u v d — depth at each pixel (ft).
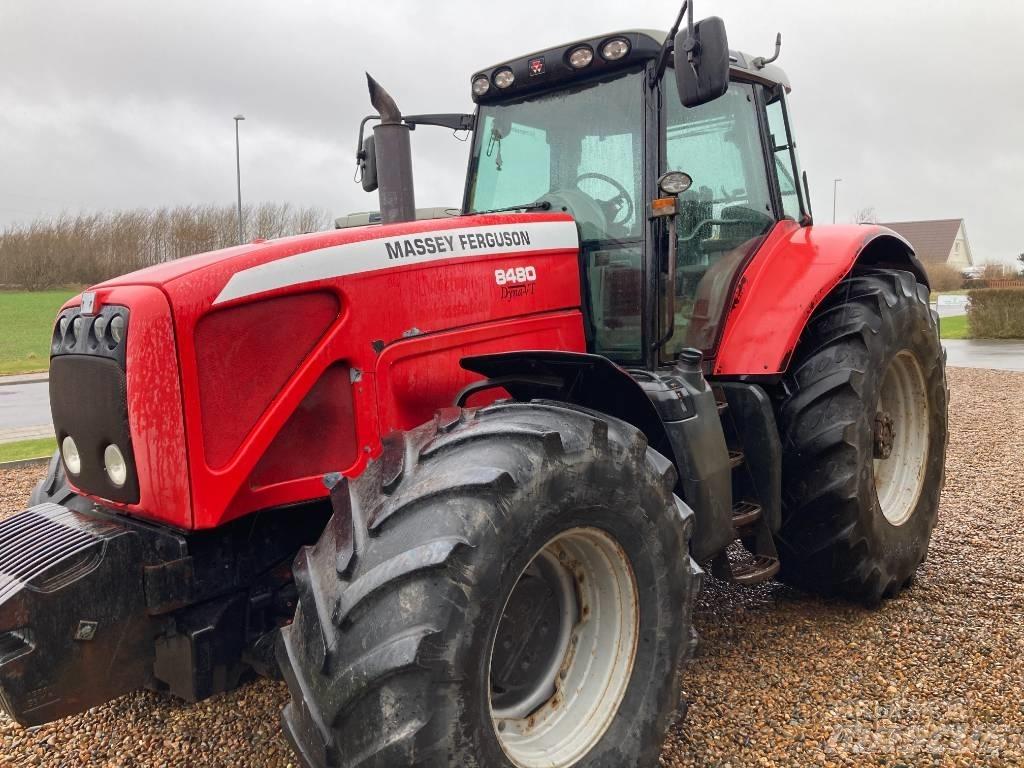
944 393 12.62
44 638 6.46
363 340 7.88
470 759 5.90
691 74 8.30
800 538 10.78
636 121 9.78
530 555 6.36
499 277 9.07
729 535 9.00
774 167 11.82
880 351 10.80
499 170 11.20
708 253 10.57
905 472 12.28
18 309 88.79
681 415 8.64
